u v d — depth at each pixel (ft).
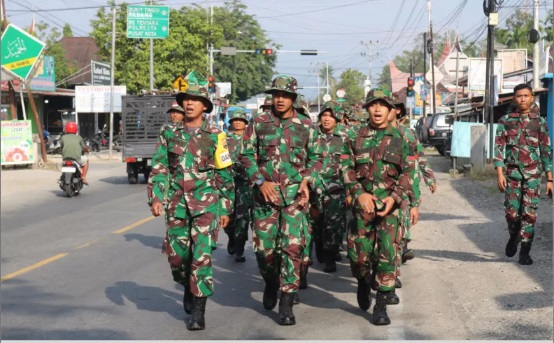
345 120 35.86
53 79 161.89
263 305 25.59
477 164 78.07
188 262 23.00
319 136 23.79
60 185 64.80
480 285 27.53
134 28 125.08
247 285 29.25
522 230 30.68
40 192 69.10
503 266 30.83
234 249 36.27
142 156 77.36
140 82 166.30
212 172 22.41
